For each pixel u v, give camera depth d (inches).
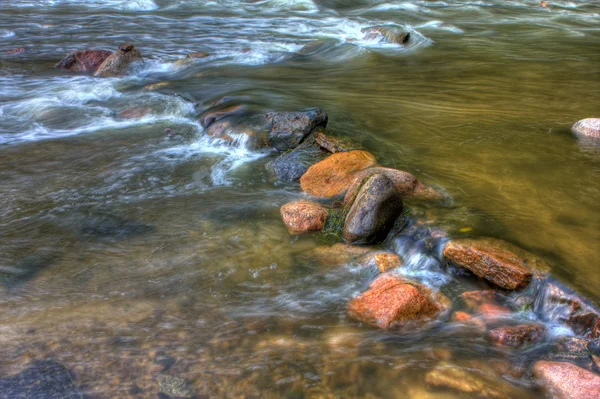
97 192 288.2
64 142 356.5
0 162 324.2
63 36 677.3
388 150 319.6
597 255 213.8
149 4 926.4
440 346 176.7
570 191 267.9
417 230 236.2
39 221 257.8
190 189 293.3
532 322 189.6
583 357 170.6
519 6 1003.3
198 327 185.5
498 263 204.1
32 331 180.7
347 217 242.8
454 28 765.9
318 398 156.1
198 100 430.0
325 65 544.7
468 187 272.4
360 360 170.4
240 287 209.0
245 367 167.0
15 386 156.7
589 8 989.8
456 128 356.8
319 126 345.4
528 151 316.8
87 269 219.0
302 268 221.6
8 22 751.7
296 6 952.3
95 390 156.2
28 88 469.1
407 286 195.5
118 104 432.1
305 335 182.4
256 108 389.1
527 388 159.6
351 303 198.7
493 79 482.6
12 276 213.2
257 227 252.1
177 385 159.3
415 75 500.7
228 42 661.3
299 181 297.1
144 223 256.7
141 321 187.8
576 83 468.1
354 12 931.3
